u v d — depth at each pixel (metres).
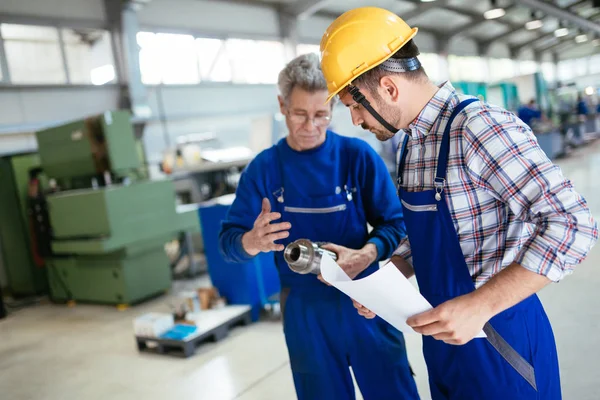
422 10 11.05
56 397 2.58
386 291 0.79
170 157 5.00
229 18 8.33
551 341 0.95
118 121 3.92
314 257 1.01
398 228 1.24
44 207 4.50
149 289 4.21
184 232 4.66
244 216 1.29
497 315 0.88
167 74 7.43
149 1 6.70
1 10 5.60
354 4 10.39
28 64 6.51
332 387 1.24
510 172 0.77
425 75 0.90
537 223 0.76
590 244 0.71
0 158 4.75
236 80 8.44
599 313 2.55
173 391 2.44
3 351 3.43
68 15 6.25
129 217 3.91
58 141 4.11
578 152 9.83
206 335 2.93
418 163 0.92
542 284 0.73
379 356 1.22
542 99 10.23
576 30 18.89
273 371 2.48
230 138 8.07
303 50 10.07
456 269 0.89
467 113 0.83
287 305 1.26
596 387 1.91
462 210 0.86
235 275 3.29
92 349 3.22
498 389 0.90
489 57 17.03
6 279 5.38
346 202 1.24
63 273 4.46
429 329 0.77
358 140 1.26
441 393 1.02
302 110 1.17
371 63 0.86
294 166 1.25
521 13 14.54
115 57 6.73
